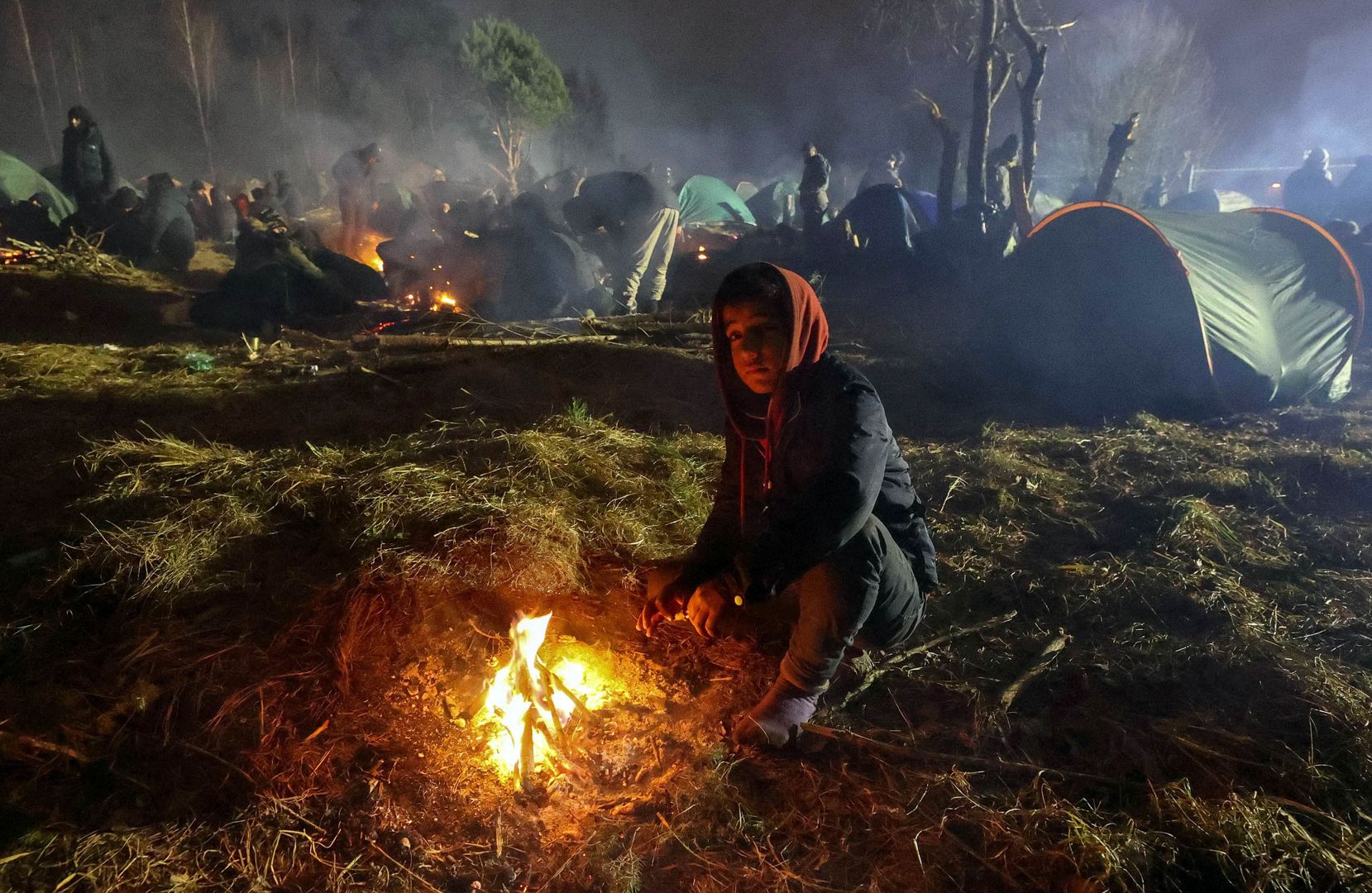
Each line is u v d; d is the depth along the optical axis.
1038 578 3.90
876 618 2.71
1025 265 7.77
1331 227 10.06
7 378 6.20
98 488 3.95
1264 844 2.36
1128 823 2.42
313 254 11.70
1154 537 4.28
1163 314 6.84
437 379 6.52
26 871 2.26
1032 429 6.20
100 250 12.77
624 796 2.57
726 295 2.39
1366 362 8.48
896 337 9.29
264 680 2.89
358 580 3.18
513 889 2.27
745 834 2.44
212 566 3.38
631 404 6.15
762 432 2.63
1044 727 2.94
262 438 5.11
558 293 10.21
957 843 2.42
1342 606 3.69
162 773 2.60
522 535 3.34
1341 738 2.80
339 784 2.56
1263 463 5.41
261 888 2.24
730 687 3.02
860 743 2.78
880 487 2.48
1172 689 3.12
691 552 2.82
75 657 2.99
